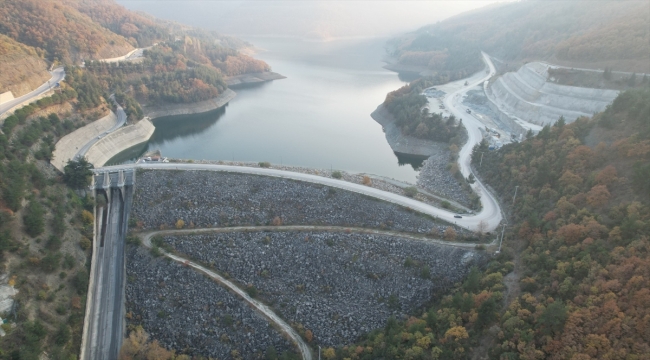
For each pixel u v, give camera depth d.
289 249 104.25
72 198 113.50
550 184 103.19
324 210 118.44
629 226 69.31
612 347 53.78
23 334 73.12
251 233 108.75
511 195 118.88
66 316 84.44
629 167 87.19
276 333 84.12
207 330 86.56
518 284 78.50
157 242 106.81
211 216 116.50
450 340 68.75
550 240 82.38
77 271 94.38
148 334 86.75
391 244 103.56
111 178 129.62
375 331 82.81
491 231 106.19
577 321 58.59
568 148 107.75
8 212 86.56
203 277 96.56
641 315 54.69
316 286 96.38
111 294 96.62
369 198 121.25
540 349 59.59
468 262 97.31
